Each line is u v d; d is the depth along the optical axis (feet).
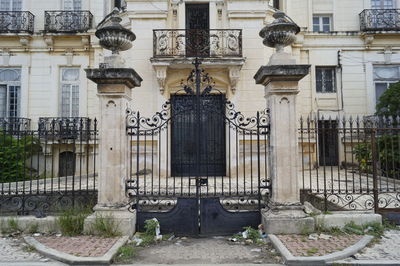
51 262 14.60
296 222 17.92
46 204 22.00
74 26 46.70
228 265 14.39
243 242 17.66
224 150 37.19
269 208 18.80
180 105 23.59
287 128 18.75
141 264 14.61
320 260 14.25
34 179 35.91
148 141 37.19
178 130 37.35
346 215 19.04
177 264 14.58
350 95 48.08
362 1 49.16
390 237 17.79
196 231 19.01
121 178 18.53
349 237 17.38
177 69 38.11
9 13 47.21
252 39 38.78
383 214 19.89
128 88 19.47
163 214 19.25
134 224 18.88
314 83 48.08
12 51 47.39
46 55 47.65
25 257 15.26
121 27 18.95
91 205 20.30
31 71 47.47
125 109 19.22
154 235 18.45
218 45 37.52
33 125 46.85
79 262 14.29
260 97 38.22
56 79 47.29
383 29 46.83
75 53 47.52
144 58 38.73
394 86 41.60
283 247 15.79
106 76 18.26
